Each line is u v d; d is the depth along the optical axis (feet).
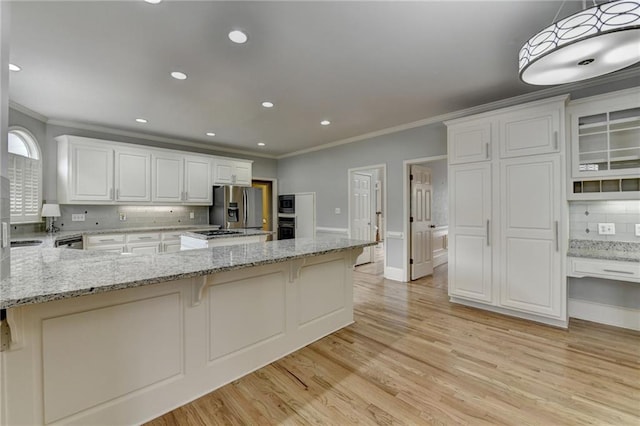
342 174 18.70
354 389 6.40
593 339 8.69
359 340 8.79
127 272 5.09
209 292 6.34
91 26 6.84
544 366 7.26
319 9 6.33
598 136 9.70
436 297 12.91
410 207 15.83
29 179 12.53
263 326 7.41
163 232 16.11
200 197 18.31
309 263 8.59
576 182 9.82
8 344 4.08
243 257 6.81
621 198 8.82
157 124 14.78
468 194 11.27
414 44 7.74
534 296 9.84
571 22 4.76
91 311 4.81
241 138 17.88
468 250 11.33
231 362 6.72
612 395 6.14
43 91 10.57
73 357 4.64
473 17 6.63
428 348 8.23
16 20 6.56
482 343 8.50
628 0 4.32
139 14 6.43
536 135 9.70
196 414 5.63
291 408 5.80
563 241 9.32
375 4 6.18
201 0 5.99
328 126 15.30
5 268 4.58
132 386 5.26
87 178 14.12
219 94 10.95
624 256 8.70
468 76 9.64
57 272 5.04
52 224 13.58
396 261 15.93
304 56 8.30
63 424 4.54
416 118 14.03
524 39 7.50
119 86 10.18
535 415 5.57
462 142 11.39
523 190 9.99
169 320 5.72
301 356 7.85
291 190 22.53
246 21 6.72
